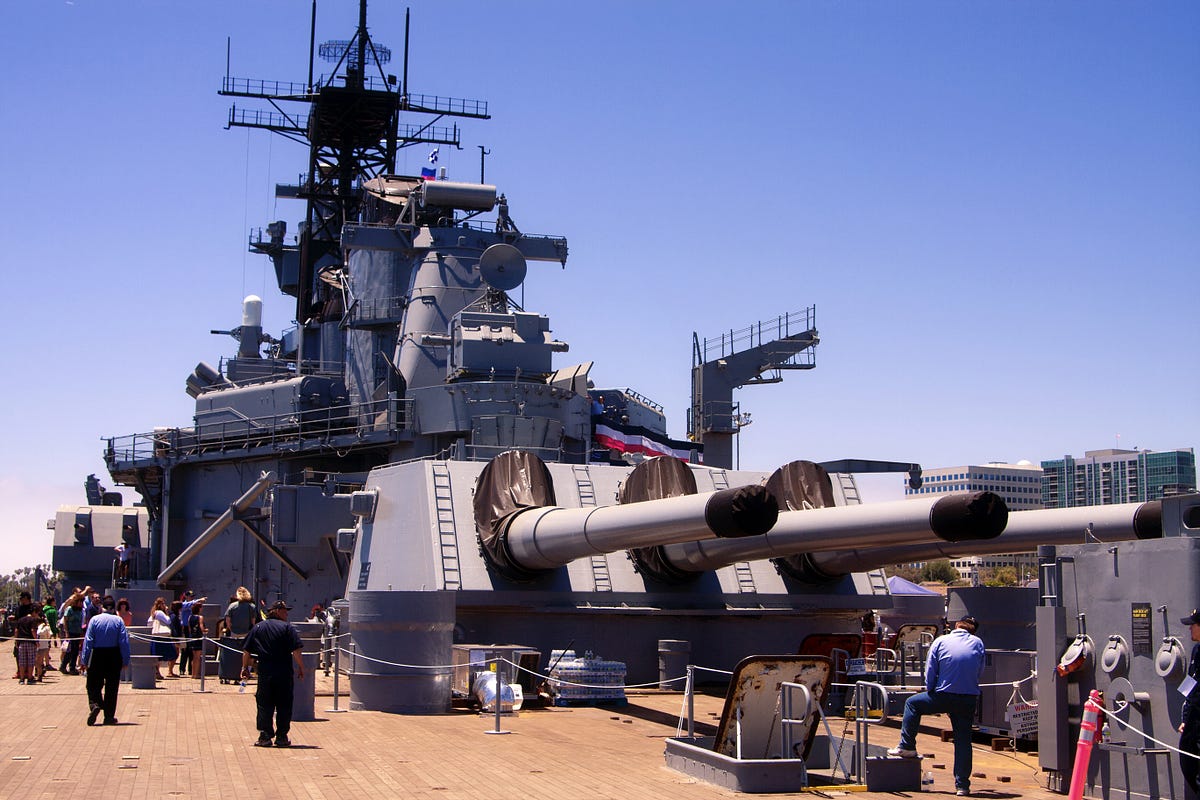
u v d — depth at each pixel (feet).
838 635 63.98
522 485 61.31
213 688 64.54
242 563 100.48
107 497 132.36
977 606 52.44
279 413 104.53
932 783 37.68
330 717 50.57
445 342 95.61
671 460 62.08
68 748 42.11
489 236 102.22
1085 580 37.11
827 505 64.34
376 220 114.42
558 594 60.23
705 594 63.57
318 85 140.05
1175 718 33.68
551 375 94.12
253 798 33.22
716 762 36.32
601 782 36.32
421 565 60.95
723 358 115.14
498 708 46.73
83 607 80.69
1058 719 36.94
